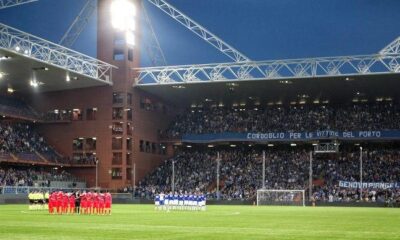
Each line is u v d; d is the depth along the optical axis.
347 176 100.50
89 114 107.81
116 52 106.81
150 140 113.00
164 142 116.19
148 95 112.50
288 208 75.31
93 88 107.75
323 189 96.44
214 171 108.25
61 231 26.81
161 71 103.94
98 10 108.50
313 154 109.38
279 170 105.19
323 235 25.86
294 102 118.62
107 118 106.31
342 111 113.12
